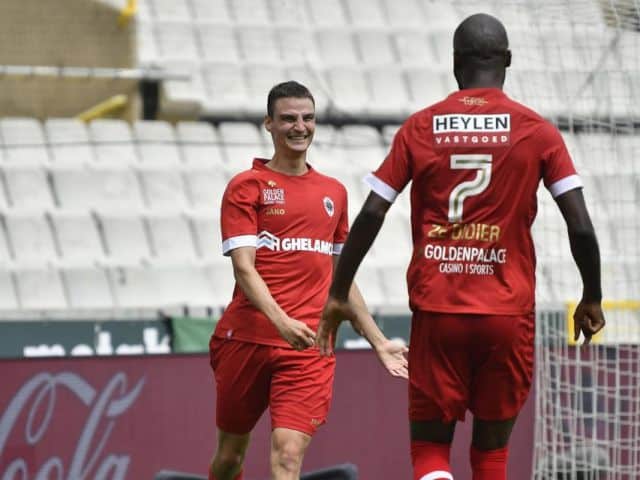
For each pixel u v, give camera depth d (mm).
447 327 15695
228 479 23516
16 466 28359
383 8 56625
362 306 20516
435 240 15727
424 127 15695
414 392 16188
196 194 46594
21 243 43344
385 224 46188
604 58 33562
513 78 34188
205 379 29719
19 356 29672
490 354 15789
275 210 21312
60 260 43062
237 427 22516
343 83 52938
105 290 41625
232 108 50688
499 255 15609
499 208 15523
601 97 35219
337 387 30109
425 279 15828
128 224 44656
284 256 21375
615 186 38594
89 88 49469
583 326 15820
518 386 16109
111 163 47031
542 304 32469
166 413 29406
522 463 30281
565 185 15414
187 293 42188
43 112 49062
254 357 21578
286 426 21172
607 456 28125
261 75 52312
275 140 21594
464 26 16062
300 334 19938
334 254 22391
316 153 49156
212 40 53125
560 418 27672
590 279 15500
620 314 35719
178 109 50094
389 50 55062
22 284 41312
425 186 15734
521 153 15461
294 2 55688
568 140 38125
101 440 28984
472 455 16656
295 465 21141
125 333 31719
